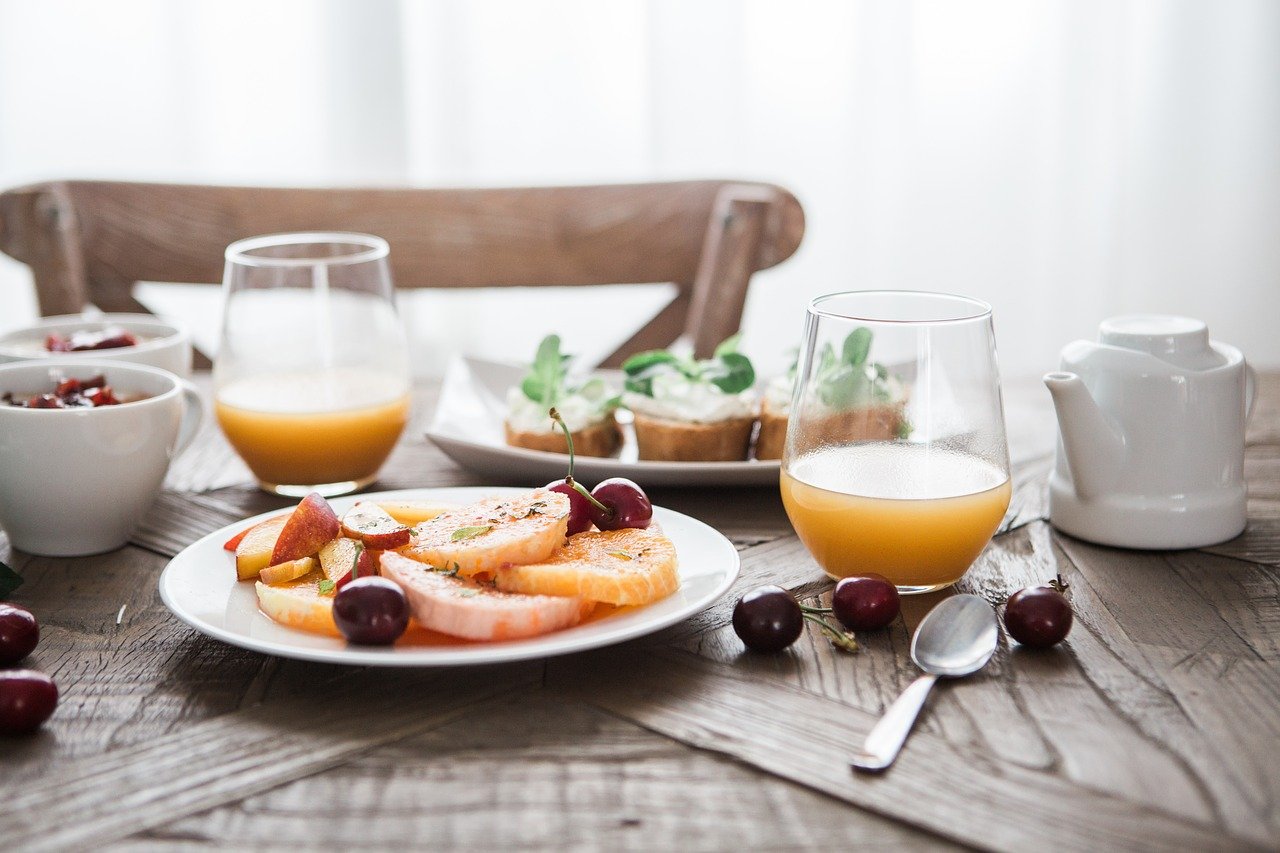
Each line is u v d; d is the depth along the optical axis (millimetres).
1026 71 1744
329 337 912
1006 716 635
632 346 1304
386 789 593
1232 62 1755
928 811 577
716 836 568
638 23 1705
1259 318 1846
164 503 893
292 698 652
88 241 1265
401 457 972
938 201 1790
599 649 690
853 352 727
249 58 1696
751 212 1191
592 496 747
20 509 800
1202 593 749
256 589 696
